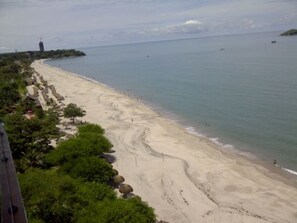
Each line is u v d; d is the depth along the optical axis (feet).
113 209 94.63
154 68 571.69
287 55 570.46
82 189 106.63
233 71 436.76
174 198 127.95
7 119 183.83
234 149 178.40
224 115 240.53
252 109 246.88
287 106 245.04
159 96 325.21
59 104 293.64
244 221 112.37
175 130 212.02
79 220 93.86
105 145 156.56
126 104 291.17
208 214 117.19
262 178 142.31
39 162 142.00
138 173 148.77
